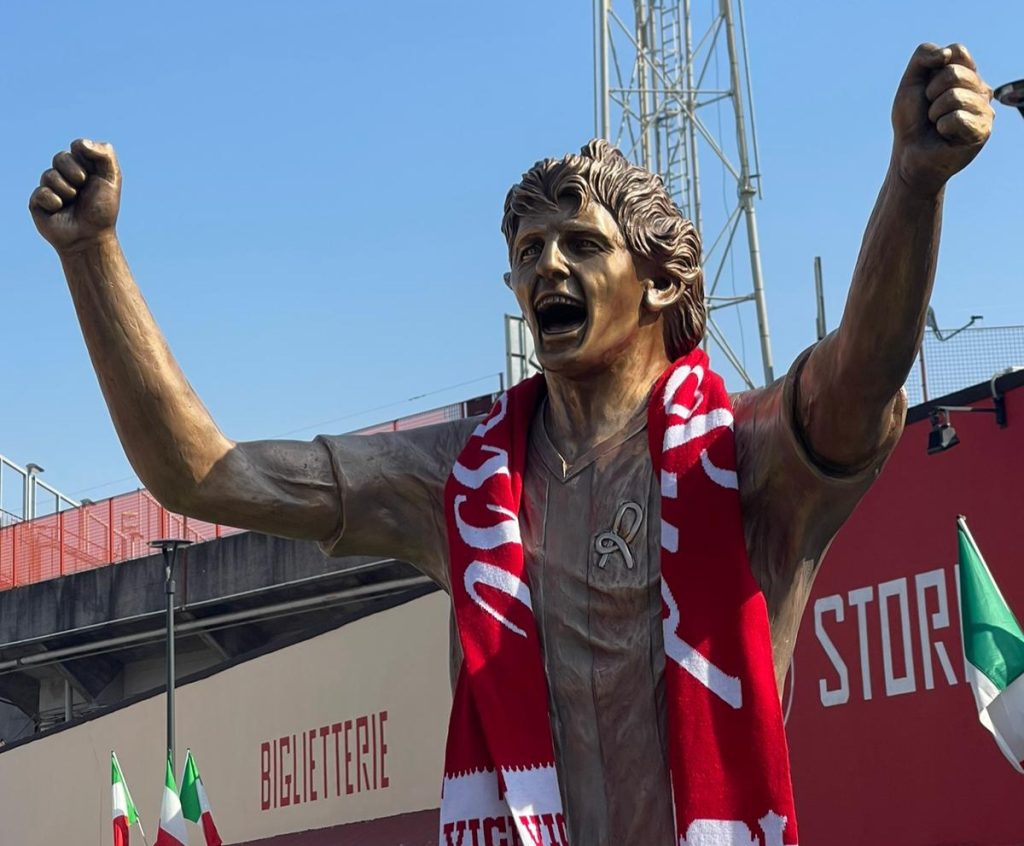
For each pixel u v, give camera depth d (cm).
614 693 360
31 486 3731
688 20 2739
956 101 313
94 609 3359
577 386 388
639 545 368
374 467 398
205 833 2225
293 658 2498
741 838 339
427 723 2262
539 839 343
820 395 344
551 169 384
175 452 373
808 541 368
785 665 374
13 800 3034
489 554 374
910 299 326
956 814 1530
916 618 1591
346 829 2322
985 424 1553
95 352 366
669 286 388
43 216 360
